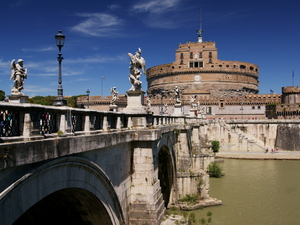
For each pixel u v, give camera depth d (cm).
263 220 3419
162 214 2148
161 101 13188
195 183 3791
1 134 922
